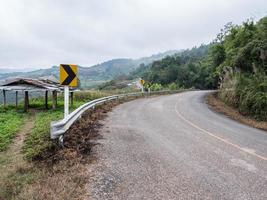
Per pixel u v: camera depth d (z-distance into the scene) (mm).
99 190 5168
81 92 34781
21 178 6125
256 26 34750
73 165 6551
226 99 27062
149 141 9266
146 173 6133
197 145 8828
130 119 14414
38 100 34594
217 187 5418
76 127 10828
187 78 99375
